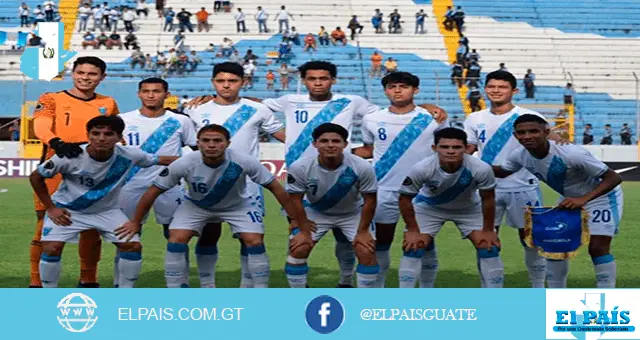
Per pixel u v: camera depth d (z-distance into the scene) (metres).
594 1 39.59
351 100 7.55
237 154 6.48
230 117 7.50
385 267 7.36
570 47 36.62
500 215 7.76
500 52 36.31
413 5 39.06
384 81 7.48
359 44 36.31
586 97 33.97
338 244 7.42
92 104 7.30
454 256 9.69
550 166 6.61
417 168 6.50
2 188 19.45
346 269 7.46
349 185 6.55
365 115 7.60
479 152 7.85
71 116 7.18
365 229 6.62
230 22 37.78
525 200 7.63
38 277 7.32
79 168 6.40
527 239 6.71
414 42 36.59
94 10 36.72
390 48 36.22
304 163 6.54
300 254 6.62
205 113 7.55
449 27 37.38
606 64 35.75
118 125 6.29
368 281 6.62
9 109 27.36
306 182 6.57
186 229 6.69
